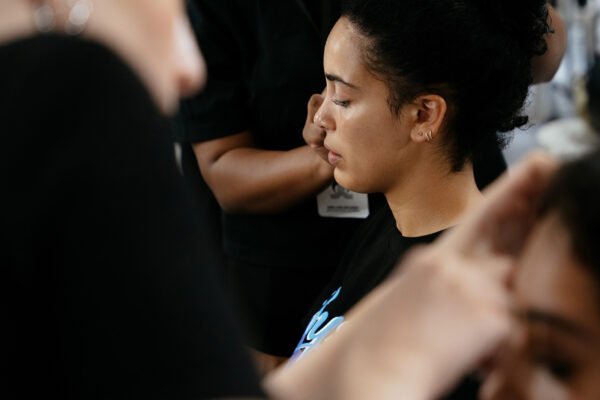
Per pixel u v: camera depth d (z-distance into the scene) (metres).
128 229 1.11
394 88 2.51
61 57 1.13
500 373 1.28
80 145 1.11
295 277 3.74
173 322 1.11
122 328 1.10
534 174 1.30
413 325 1.23
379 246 2.71
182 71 1.33
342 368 1.28
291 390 1.35
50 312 1.12
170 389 1.10
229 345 1.15
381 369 1.23
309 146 3.48
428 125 2.52
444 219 2.58
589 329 1.20
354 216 3.55
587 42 5.07
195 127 3.75
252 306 3.88
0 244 1.08
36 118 1.10
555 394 1.24
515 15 2.48
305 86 3.54
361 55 2.54
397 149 2.57
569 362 1.23
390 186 2.63
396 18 2.47
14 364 1.12
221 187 3.72
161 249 1.13
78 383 1.11
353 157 2.63
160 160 1.16
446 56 2.45
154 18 1.25
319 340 2.69
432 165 2.56
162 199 1.14
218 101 3.68
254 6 3.51
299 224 3.66
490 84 2.50
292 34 3.50
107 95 1.13
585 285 1.19
